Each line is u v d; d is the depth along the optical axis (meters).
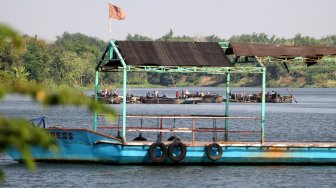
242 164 72.44
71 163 71.69
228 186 62.22
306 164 73.50
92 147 70.44
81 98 11.76
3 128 11.17
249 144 72.00
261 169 71.25
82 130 70.06
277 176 67.75
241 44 74.94
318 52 76.12
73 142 71.00
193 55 73.06
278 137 130.62
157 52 71.88
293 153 72.94
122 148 69.88
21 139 11.27
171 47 73.44
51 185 62.41
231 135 127.19
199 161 71.44
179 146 70.75
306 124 173.00
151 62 70.06
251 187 62.12
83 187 61.44
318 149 73.31
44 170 69.44
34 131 11.48
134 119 178.00
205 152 71.25
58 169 70.06
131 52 70.81
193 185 62.31
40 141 11.51
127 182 63.28
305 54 75.81
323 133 144.00
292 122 180.62
